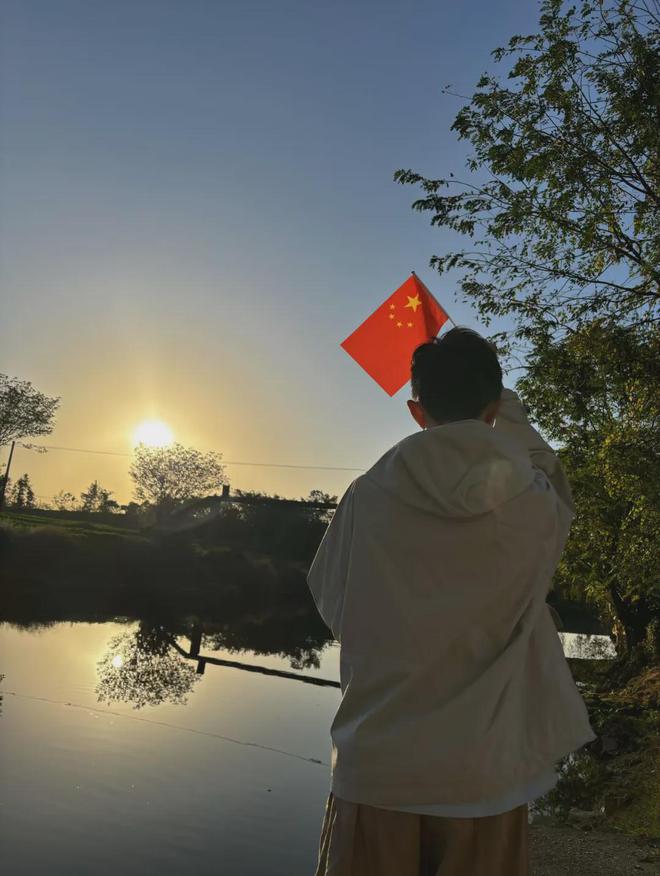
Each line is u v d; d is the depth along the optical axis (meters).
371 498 1.59
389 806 1.44
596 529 12.38
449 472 1.52
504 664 1.46
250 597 38.66
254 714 10.98
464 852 1.42
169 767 7.57
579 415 11.05
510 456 1.53
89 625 22.25
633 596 13.89
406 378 2.86
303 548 50.81
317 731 10.09
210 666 16.05
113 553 37.81
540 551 1.51
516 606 1.49
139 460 63.28
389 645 1.49
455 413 1.67
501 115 10.51
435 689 1.46
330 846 1.51
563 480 1.72
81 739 8.33
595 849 5.31
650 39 9.88
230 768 7.77
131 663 15.16
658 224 10.39
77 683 12.15
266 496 55.16
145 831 5.79
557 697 1.48
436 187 11.04
